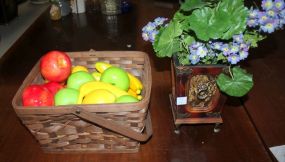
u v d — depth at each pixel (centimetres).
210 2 58
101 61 79
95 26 129
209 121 70
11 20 139
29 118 58
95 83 65
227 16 55
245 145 68
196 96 66
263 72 91
